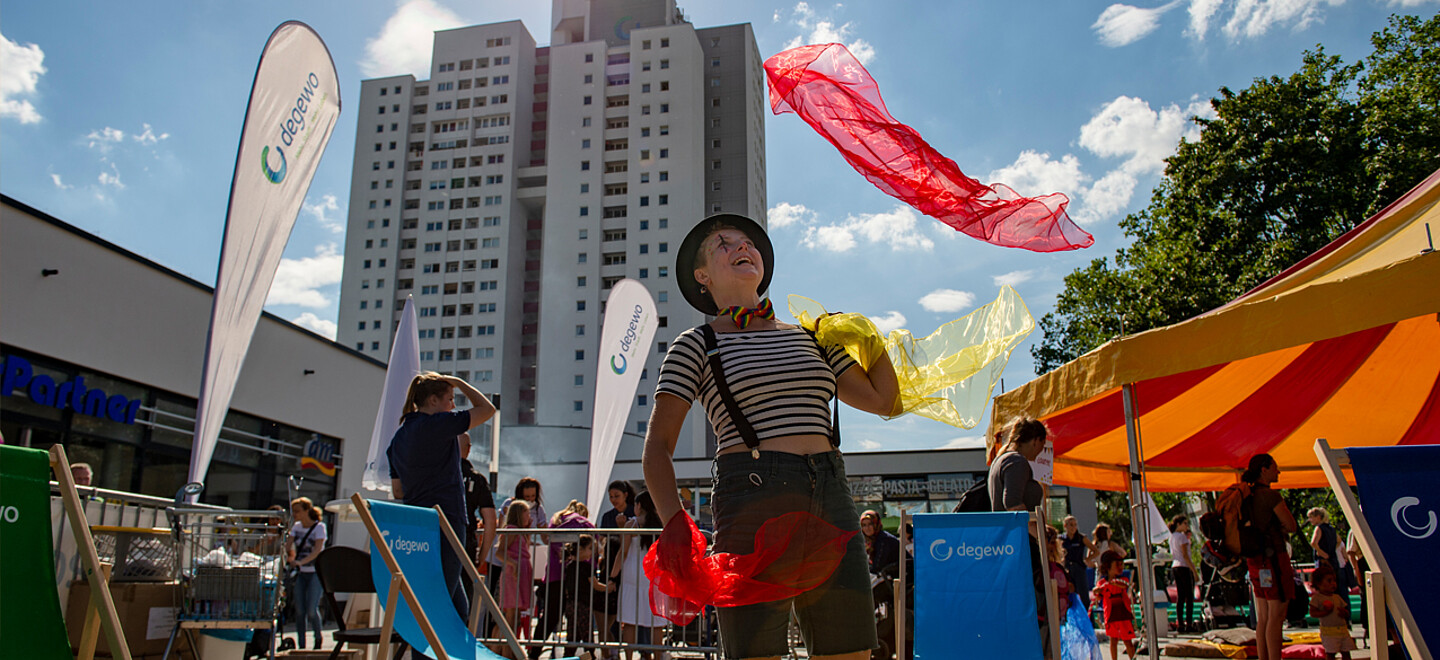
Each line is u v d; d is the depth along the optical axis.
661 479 2.11
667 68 100.38
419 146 103.56
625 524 8.52
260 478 17.52
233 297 6.62
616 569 7.40
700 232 2.66
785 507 2.07
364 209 101.44
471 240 99.19
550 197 97.19
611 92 101.00
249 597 4.47
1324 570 7.60
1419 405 8.12
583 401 90.62
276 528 4.66
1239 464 9.93
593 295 93.31
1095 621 11.24
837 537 2.01
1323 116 22.00
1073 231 2.83
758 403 2.17
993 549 4.79
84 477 5.96
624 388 12.38
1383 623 2.30
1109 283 26.25
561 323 93.12
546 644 6.47
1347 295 4.79
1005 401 6.86
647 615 6.95
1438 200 6.10
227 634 4.94
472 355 95.25
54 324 12.51
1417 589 2.36
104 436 13.55
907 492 27.56
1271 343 5.06
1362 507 2.48
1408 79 21.81
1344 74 22.83
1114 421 8.32
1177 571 12.59
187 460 15.34
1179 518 12.81
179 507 4.50
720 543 2.11
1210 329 5.45
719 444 2.23
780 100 2.85
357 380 21.09
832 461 2.16
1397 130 20.92
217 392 6.41
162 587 4.59
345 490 20.27
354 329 97.88
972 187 2.83
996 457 5.40
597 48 101.81
